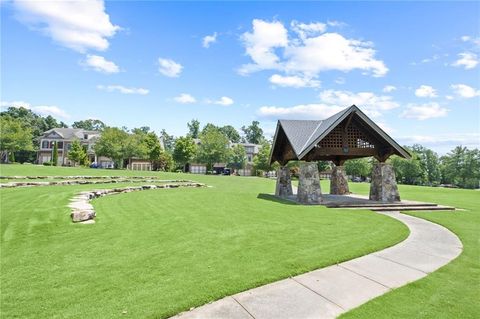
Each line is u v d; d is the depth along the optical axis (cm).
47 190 1595
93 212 960
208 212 1128
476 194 2411
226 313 383
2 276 492
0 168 3244
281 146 1995
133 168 6209
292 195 1958
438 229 930
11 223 844
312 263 565
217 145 5991
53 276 492
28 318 362
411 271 545
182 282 470
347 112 1478
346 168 6412
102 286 453
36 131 8544
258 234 785
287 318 372
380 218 1072
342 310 395
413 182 7050
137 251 629
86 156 5747
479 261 606
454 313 389
